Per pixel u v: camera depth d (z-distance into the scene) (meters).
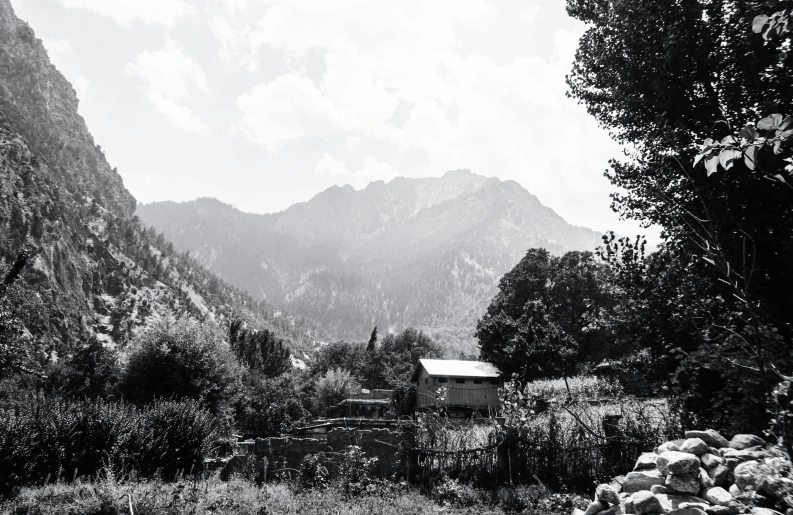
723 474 6.68
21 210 176.38
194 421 17.33
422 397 50.22
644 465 7.77
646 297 12.75
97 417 15.15
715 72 13.24
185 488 12.08
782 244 10.25
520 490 11.62
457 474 13.21
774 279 10.72
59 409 15.09
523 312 63.47
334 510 10.85
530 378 44.81
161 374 32.38
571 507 10.43
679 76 13.42
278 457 15.13
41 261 168.25
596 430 12.62
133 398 31.94
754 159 4.16
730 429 9.16
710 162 4.31
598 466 11.67
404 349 114.19
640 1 13.78
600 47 15.96
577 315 62.12
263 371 100.19
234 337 108.31
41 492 11.44
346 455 13.86
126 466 13.85
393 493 12.30
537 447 12.61
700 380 10.36
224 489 12.40
